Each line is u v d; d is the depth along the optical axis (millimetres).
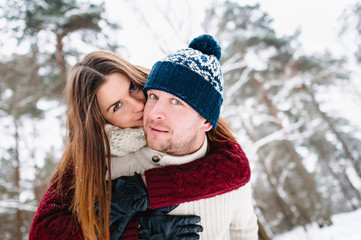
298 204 8305
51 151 7645
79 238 871
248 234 1278
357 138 14852
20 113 6461
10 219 8195
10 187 7434
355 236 6348
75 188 977
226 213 1074
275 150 12148
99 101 1042
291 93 11297
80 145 1003
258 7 9180
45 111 6551
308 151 15500
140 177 954
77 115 1054
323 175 16656
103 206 916
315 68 9930
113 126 1038
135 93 1125
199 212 1021
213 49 1125
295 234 7914
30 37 5316
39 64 5629
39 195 7137
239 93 9422
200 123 1038
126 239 894
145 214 970
